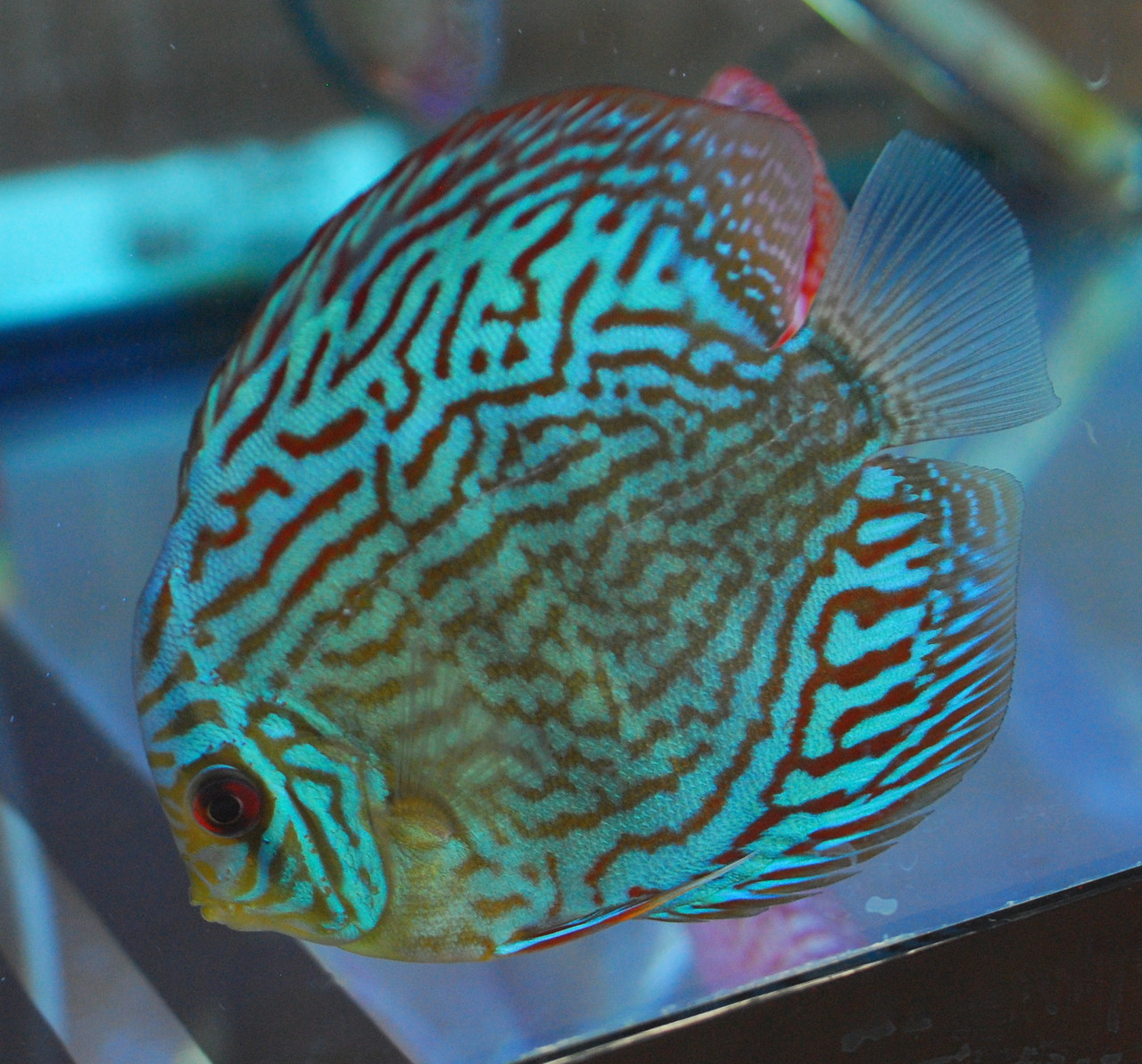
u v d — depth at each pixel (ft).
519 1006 1.58
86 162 4.23
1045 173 3.21
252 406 1.36
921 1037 1.57
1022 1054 1.57
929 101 3.21
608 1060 1.55
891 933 1.59
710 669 1.41
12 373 3.62
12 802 1.88
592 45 3.53
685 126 1.39
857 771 1.46
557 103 1.37
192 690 1.38
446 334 1.37
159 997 1.60
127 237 3.99
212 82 4.22
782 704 1.43
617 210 1.39
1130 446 2.57
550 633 1.39
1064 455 2.57
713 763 1.43
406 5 3.42
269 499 1.37
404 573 1.37
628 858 1.43
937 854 1.67
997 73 3.19
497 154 1.37
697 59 3.46
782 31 3.43
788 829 1.46
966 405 1.44
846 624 1.44
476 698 1.39
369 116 3.79
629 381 1.39
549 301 1.38
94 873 1.74
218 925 1.67
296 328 1.36
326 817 1.40
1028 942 1.59
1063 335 2.86
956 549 1.47
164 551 1.37
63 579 2.87
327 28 3.51
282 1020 1.59
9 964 1.63
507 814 1.41
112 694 2.34
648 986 1.59
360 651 1.38
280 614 1.38
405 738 1.39
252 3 4.13
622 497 1.39
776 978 1.57
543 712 1.40
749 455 1.41
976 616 1.48
